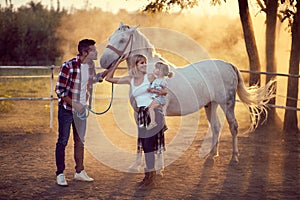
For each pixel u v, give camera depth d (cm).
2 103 1204
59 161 522
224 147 756
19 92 1504
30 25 2548
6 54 2458
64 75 500
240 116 1166
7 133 865
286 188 529
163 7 1017
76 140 537
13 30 2461
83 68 507
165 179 559
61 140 518
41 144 767
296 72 912
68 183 535
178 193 504
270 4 925
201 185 536
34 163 632
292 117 920
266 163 651
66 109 510
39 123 993
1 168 603
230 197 492
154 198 484
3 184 528
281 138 848
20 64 2459
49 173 579
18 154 689
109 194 495
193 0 1020
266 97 698
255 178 570
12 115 1111
